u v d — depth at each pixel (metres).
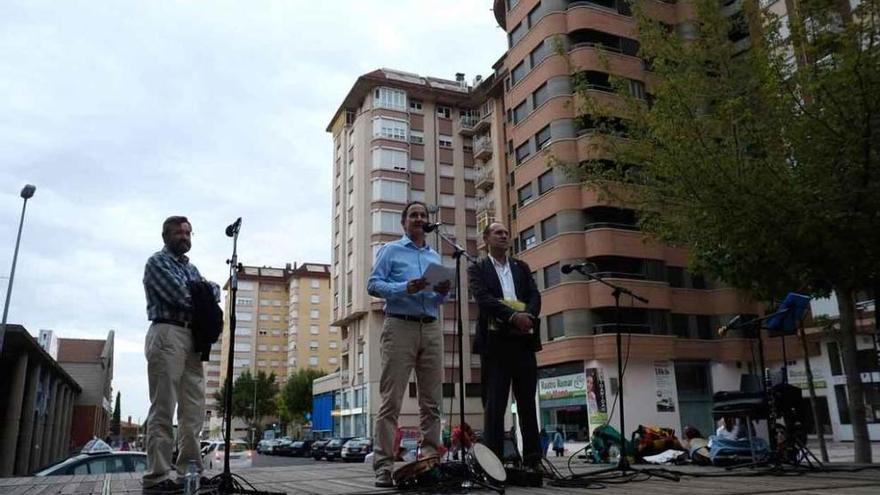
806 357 10.20
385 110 48.47
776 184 8.48
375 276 4.92
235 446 19.28
